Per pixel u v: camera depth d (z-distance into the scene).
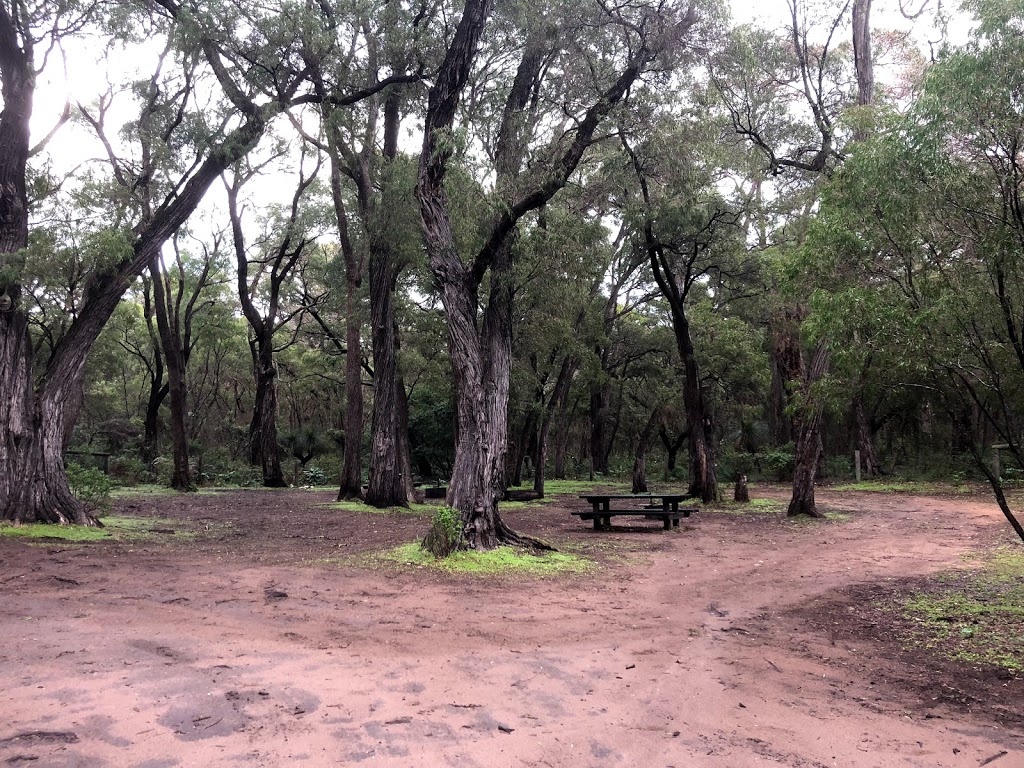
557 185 10.76
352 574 8.66
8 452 11.31
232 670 4.91
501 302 12.20
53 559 9.00
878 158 6.20
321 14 13.56
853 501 20.34
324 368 39.16
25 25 11.84
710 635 6.48
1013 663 5.66
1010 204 5.69
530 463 32.53
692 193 13.97
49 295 11.80
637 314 35.31
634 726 4.29
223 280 34.72
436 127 10.29
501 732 4.09
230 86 13.13
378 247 18.41
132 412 45.66
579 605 7.46
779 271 8.73
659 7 11.09
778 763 3.84
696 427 20.30
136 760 3.48
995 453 23.30
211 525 13.84
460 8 13.09
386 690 4.68
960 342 5.98
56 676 4.63
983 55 5.50
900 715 4.62
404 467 21.12
